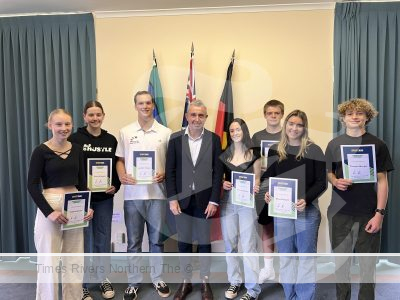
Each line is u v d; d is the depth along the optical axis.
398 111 2.78
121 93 2.99
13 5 2.86
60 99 3.03
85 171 2.20
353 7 2.76
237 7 2.87
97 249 2.34
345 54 2.78
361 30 2.77
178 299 2.09
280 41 2.86
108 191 2.25
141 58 2.98
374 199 1.88
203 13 2.92
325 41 2.82
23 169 3.05
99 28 2.99
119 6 2.89
